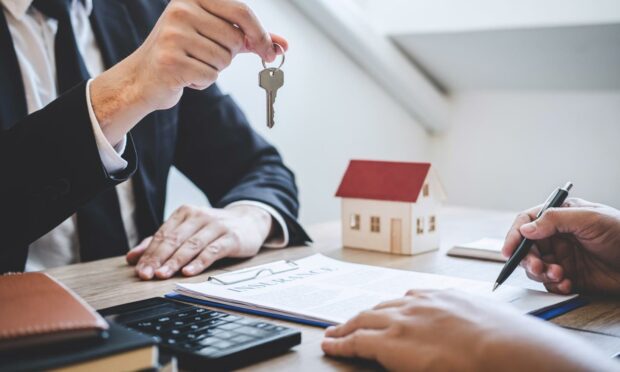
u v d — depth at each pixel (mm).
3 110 1205
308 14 2172
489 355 514
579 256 851
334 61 2295
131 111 897
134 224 1415
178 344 608
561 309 768
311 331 695
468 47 2326
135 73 891
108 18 1404
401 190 1097
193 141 1500
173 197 1896
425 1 2305
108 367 471
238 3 842
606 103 2262
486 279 917
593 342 662
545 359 498
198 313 706
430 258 1064
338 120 2336
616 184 2277
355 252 1124
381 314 606
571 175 2369
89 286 917
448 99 2645
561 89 2344
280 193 1285
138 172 1389
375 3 2408
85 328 479
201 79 867
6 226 900
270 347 619
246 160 1445
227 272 995
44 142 883
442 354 535
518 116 2469
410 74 2475
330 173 2336
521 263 877
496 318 554
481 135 2576
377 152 2502
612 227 806
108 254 1330
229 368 587
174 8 850
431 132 2721
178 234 1034
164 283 929
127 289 897
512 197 2521
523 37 2182
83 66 1316
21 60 1261
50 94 1293
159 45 854
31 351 464
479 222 1388
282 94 2141
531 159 2459
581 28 2045
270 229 1177
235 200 1203
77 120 882
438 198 1127
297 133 2205
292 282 866
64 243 1324
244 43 874
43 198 894
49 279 598
